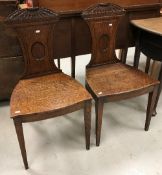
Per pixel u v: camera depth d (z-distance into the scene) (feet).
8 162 5.29
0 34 5.77
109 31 5.83
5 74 6.43
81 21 6.37
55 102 4.69
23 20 4.94
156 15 7.32
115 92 5.08
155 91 5.59
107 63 6.20
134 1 6.70
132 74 5.79
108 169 5.15
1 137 5.94
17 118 4.38
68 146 5.72
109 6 5.58
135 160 5.37
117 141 5.88
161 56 6.20
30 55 5.32
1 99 6.97
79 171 5.09
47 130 6.22
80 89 5.08
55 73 5.74
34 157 5.40
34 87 5.16
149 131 6.21
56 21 5.26
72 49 6.69
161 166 5.24
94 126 6.31
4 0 5.35
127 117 6.74
